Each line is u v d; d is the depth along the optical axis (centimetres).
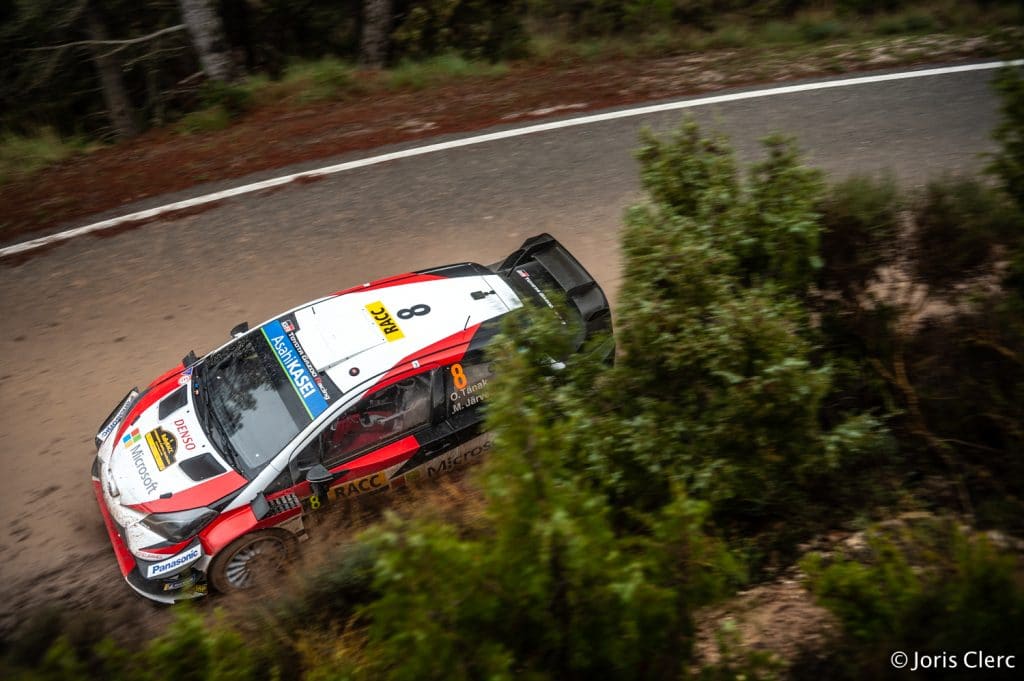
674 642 325
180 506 586
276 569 610
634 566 319
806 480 504
